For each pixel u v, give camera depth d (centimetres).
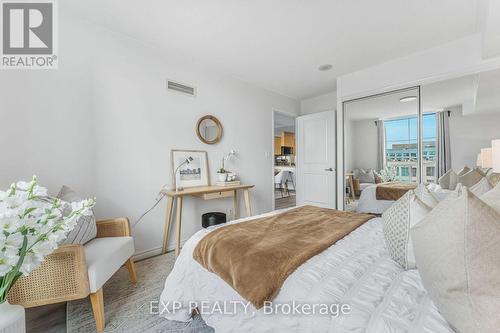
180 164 288
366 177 342
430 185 277
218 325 122
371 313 74
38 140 194
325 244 124
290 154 866
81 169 216
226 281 112
